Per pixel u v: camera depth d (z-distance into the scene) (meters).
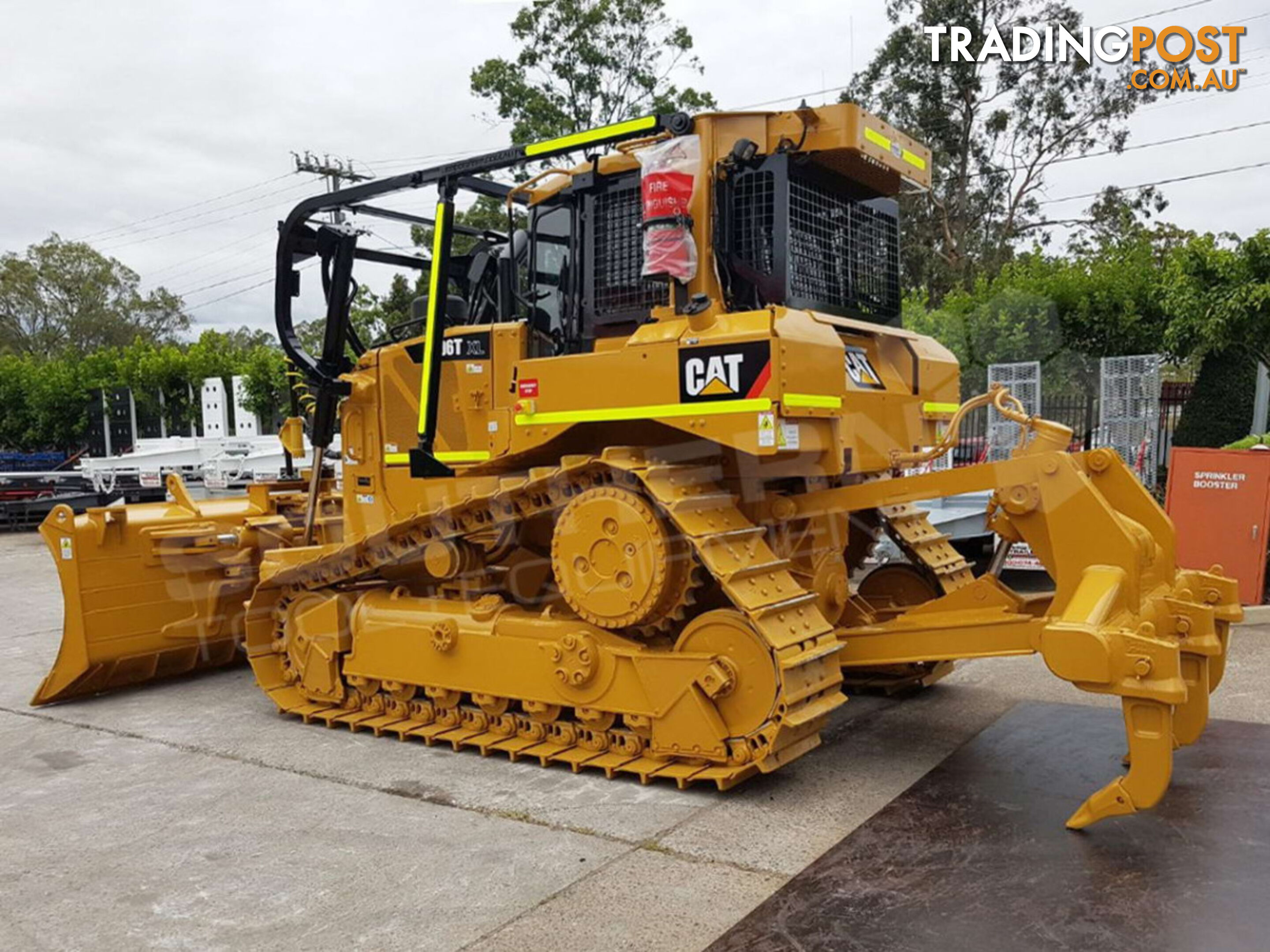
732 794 4.10
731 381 3.87
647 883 3.31
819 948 2.84
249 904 3.26
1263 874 3.21
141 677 6.29
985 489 3.99
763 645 3.96
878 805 3.94
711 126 4.25
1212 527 7.31
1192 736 3.97
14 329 44.78
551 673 4.53
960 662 6.34
